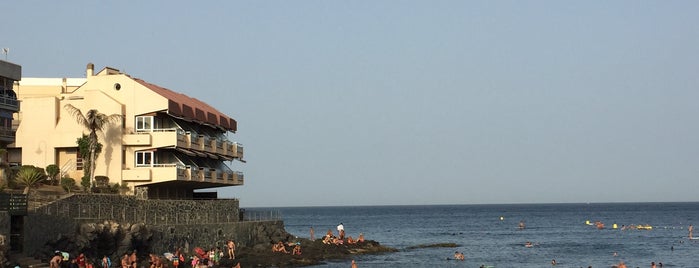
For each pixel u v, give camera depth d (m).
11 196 54.25
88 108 83.00
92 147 78.00
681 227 198.50
